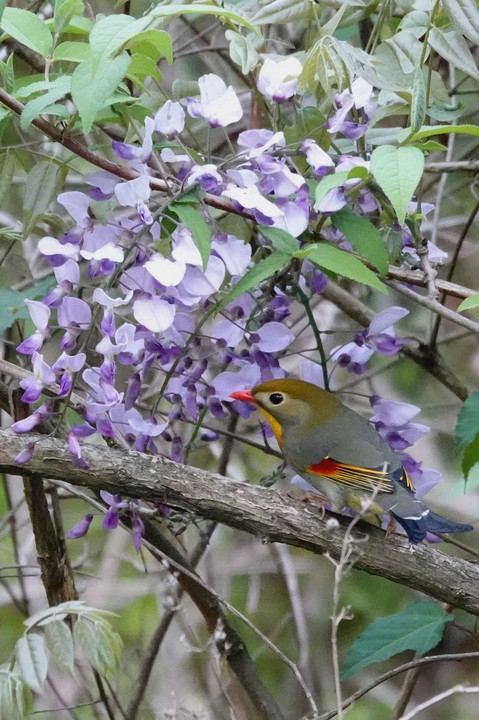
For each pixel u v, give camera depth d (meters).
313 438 7.20
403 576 6.52
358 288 11.21
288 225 6.41
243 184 6.25
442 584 6.50
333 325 11.67
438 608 7.31
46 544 7.82
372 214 8.20
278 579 12.86
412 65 7.66
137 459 6.30
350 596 12.51
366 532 6.61
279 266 6.23
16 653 6.83
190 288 6.17
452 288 6.90
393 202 5.78
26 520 11.11
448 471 12.77
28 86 6.23
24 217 7.54
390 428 7.51
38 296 8.34
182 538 10.75
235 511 6.35
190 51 10.23
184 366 7.03
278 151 6.62
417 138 6.24
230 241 6.27
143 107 7.11
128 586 11.97
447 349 12.89
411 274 6.90
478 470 11.15
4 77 6.37
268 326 7.12
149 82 8.59
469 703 12.52
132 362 6.63
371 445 7.09
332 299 10.07
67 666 6.75
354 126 6.87
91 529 12.38
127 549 12.44
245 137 6.66
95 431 6.25
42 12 9.36
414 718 12.45
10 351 9.11
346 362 7.57
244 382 7.42
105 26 5.63
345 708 7.45
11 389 7.33
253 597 11.87
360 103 6.95
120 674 10.34
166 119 6.39
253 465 11.95
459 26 7.13
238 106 6.53
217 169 6.30
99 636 6.96
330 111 7.20
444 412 12.91
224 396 7.34
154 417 6.80
